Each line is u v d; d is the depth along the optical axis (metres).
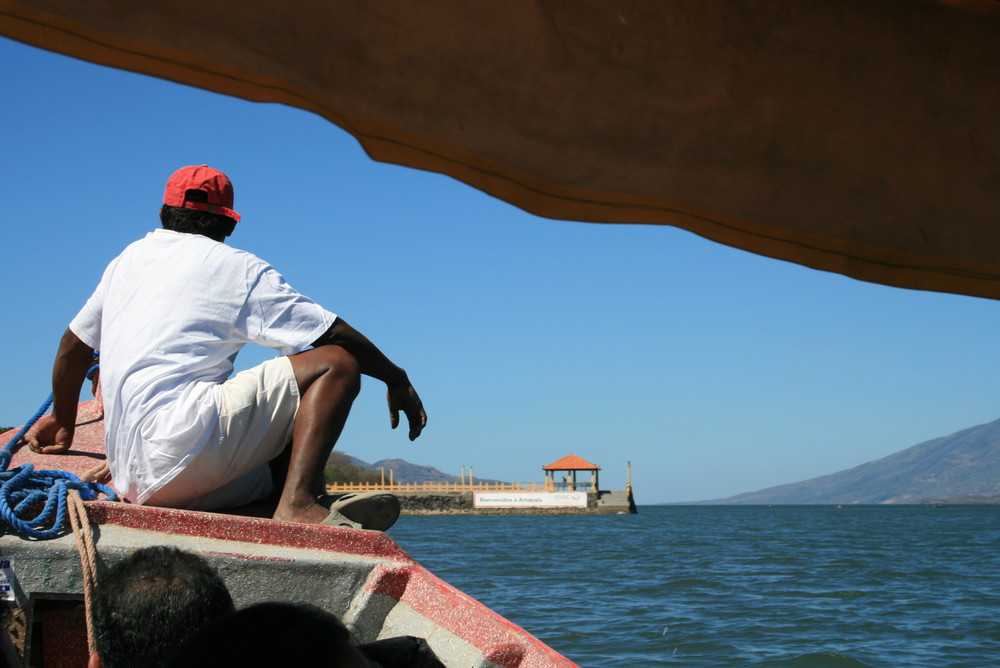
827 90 1.82
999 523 83.56
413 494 88.25
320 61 1.65
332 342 3.00
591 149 1.80
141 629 1.75
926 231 1.96
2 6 1.51
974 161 1.91
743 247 1.96
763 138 1.85
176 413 2.73
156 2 1.54
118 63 1.59
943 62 1.81
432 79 1.70
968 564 30.03
